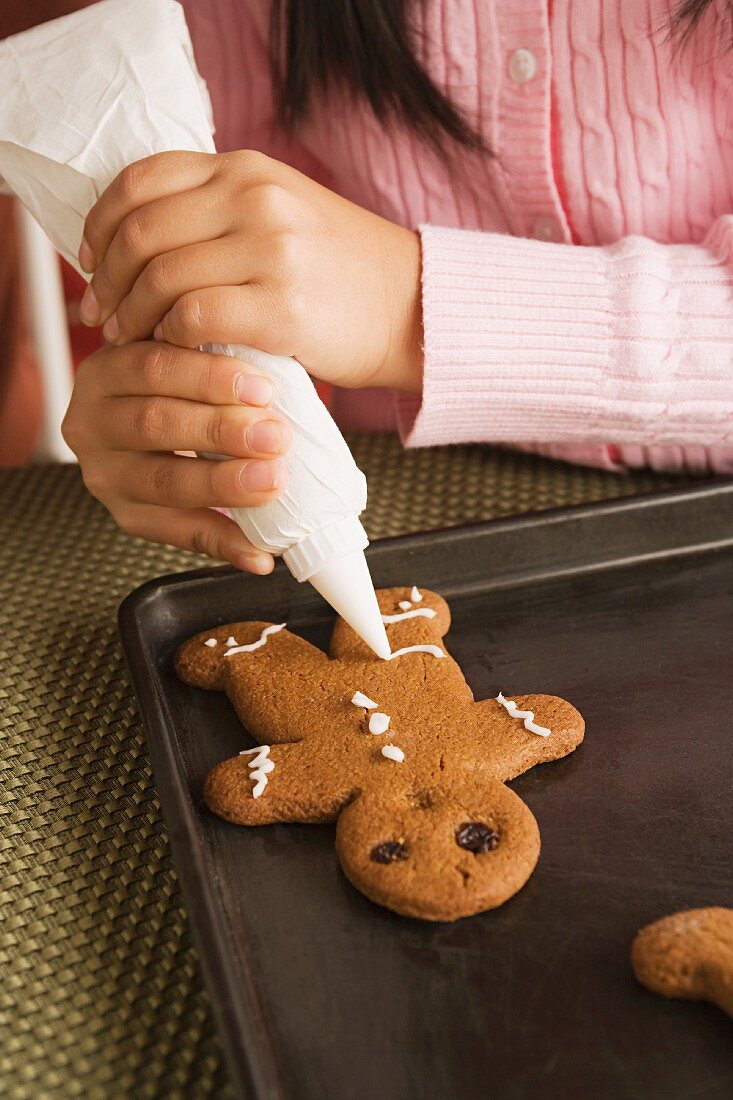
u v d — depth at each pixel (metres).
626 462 0.57
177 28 0.42
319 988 0.33
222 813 0.37
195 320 0.39
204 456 0.42
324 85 0.54
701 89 0.52
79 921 0.35
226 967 0.32
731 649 0.43
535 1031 0.32
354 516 0.40
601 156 0.54
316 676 0.41
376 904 0.35
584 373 0.47
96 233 0.41
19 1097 0.31
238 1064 0.30
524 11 0.51
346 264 0.43
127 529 0.45
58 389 0.70
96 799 0.38
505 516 0.47
